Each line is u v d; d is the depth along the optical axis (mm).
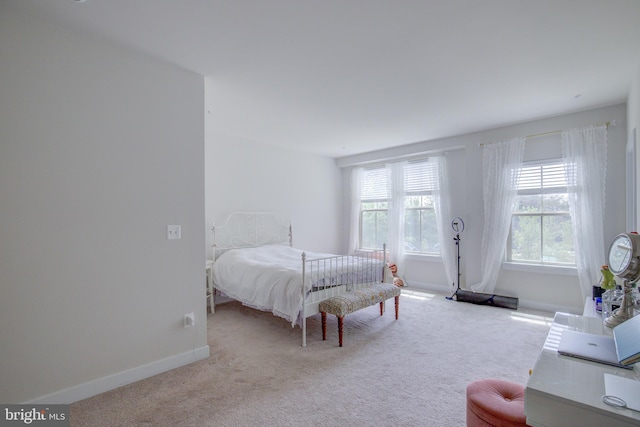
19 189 1848
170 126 2494
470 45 2254
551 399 896
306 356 2730
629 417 781
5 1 1741
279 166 5316
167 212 2467
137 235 2309
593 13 1888
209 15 1895
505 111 3650
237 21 1958
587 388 929
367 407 1991
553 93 3135
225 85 2898
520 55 2400
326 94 3121
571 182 3689
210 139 4395
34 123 1899
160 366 2406
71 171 2031
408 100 3293
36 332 1896
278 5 1804
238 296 3623
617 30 2066
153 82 2408
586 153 3584
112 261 2191
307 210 5777
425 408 1981
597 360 1117
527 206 4156
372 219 6074
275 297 3121
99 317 2133
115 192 2209
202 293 2674
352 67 2572
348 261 3834
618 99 3309
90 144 2107
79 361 2049
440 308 4121
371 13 1884
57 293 1970
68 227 2016
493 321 3604
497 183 4238
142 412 1923
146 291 2350
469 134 4578
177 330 2518
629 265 1485
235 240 4633
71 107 2033
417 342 3025
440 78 2783
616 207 3475
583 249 3602
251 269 3551
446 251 4852
